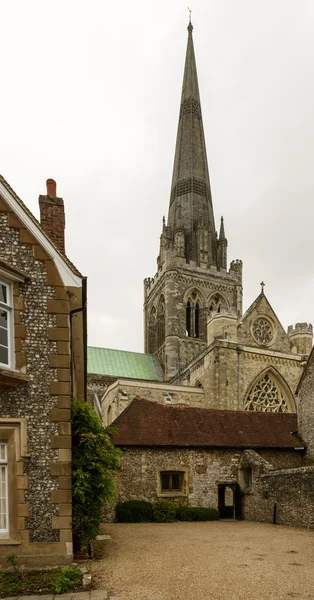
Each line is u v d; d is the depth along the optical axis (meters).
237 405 40.69
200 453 23.67
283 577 10.84
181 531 17.91
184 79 79.06
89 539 12.51
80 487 12.38
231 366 41.53
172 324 58.62
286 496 19.94
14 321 12.55
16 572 11.07
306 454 25.84
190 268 62.06
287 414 29.16
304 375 27.03
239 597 9.41
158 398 42.41
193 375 47.19
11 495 11.81
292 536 16.52
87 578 10.41
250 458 23.00
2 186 13.21
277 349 47.56
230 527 19.27
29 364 12.55
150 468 22.64
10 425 12.03
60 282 13.12
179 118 77.69
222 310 44.59
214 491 23.39
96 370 57.34
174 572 11.25
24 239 13.20
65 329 12.93
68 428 12.38
